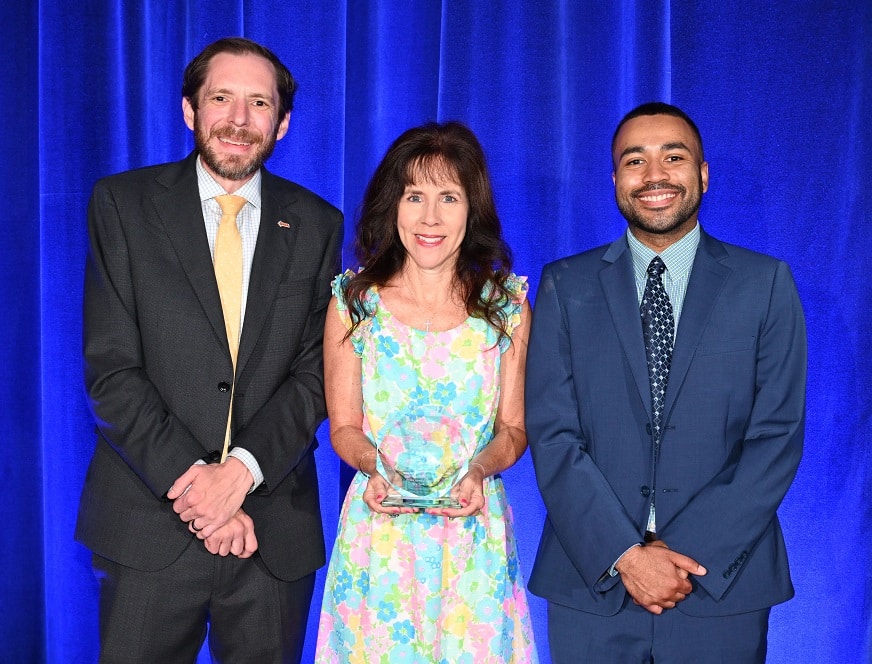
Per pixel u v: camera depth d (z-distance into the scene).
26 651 2.65
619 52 2.45
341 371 1.92
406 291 1.93
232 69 1.95
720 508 1.78
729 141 2.45
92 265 1.92
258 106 1.96
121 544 1.87
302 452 1.93
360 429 1.91
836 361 2.41
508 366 1.95
